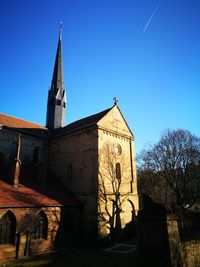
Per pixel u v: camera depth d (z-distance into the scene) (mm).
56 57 42344
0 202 20734
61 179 31953
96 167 28000
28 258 20797
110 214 28094
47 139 35188
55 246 24031
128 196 31312
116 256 20406
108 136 31000
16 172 25266
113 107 33281
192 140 42031
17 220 21375
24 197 23516
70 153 31969
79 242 26438
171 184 40281
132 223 30531
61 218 25469
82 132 31188
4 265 18859
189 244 13398
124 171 32250
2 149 28828
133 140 35312
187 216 17625
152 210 13219
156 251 12422
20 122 34531
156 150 44062
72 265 17984
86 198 27969
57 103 38938
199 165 39938
